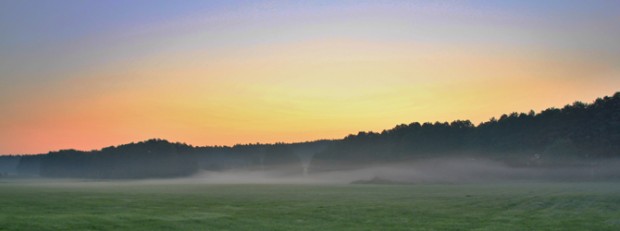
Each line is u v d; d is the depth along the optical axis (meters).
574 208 46.31
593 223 35.94
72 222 33.44
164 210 42.94
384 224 35.03
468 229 32.97
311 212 42.06
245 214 40.25
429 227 33.72
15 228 30.27
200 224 34.06
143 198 58.78
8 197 58.34
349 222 35.94
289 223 35.16
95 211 41.22
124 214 38.84
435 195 66.19
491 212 42.84
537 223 35.91
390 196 64.50
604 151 165.25
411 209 45.00
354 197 62.41
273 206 47.66
